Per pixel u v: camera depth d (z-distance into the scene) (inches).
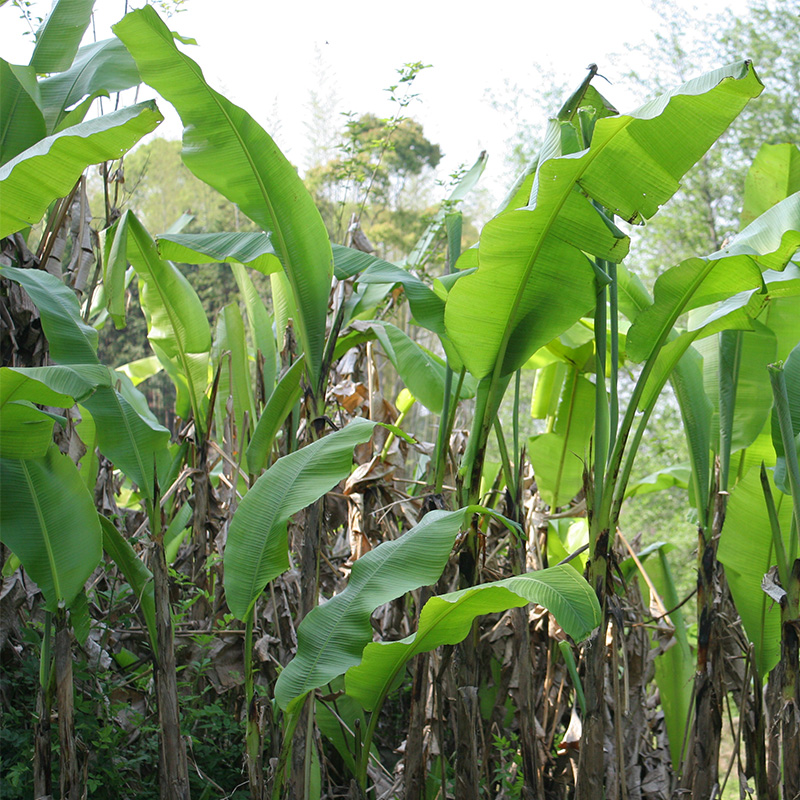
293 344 167.6
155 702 144.2
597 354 116.6
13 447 101.0
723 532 135.6
